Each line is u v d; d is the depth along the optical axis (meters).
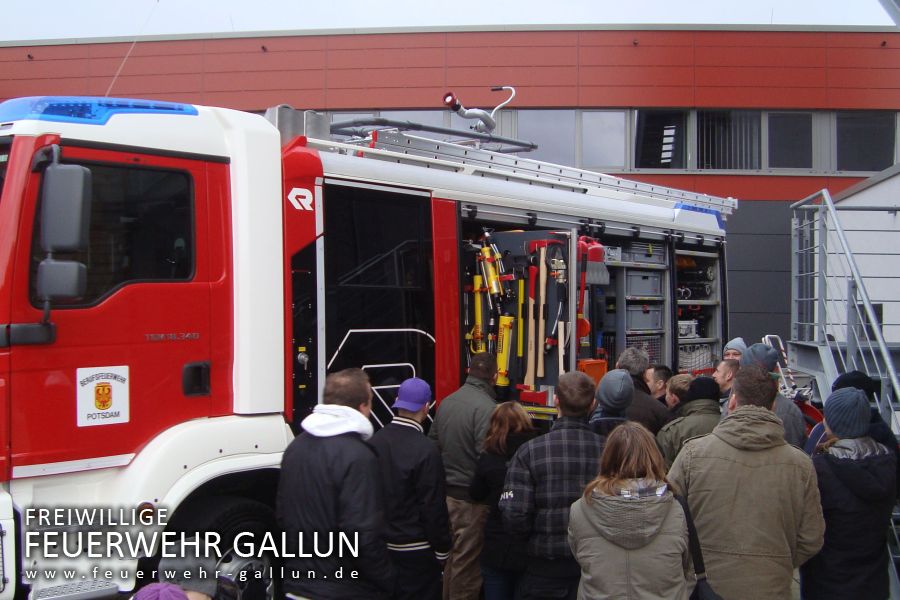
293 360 4.85
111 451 4.11
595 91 14.60
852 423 3.96
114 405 4.13
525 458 4.02
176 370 4.38
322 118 5.39
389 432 4.24
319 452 3.51
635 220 8.09
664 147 14.94
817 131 14.93
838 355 7.89
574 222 7.30
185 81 14.45
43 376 3.90
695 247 9.23
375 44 14.55
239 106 14.48
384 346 5.44
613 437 3.37
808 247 8.84
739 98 14.66
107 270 4.18
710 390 5.03
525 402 6.32
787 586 3.56
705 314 9.66
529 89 14.55
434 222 5.90
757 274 14.81
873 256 9.38
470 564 5.10
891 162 14.96
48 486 3.95
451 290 5.97
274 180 4.84
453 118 14.59
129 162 4.32
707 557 3.62
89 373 4.05
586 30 14.59
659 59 14.64
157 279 4.36
